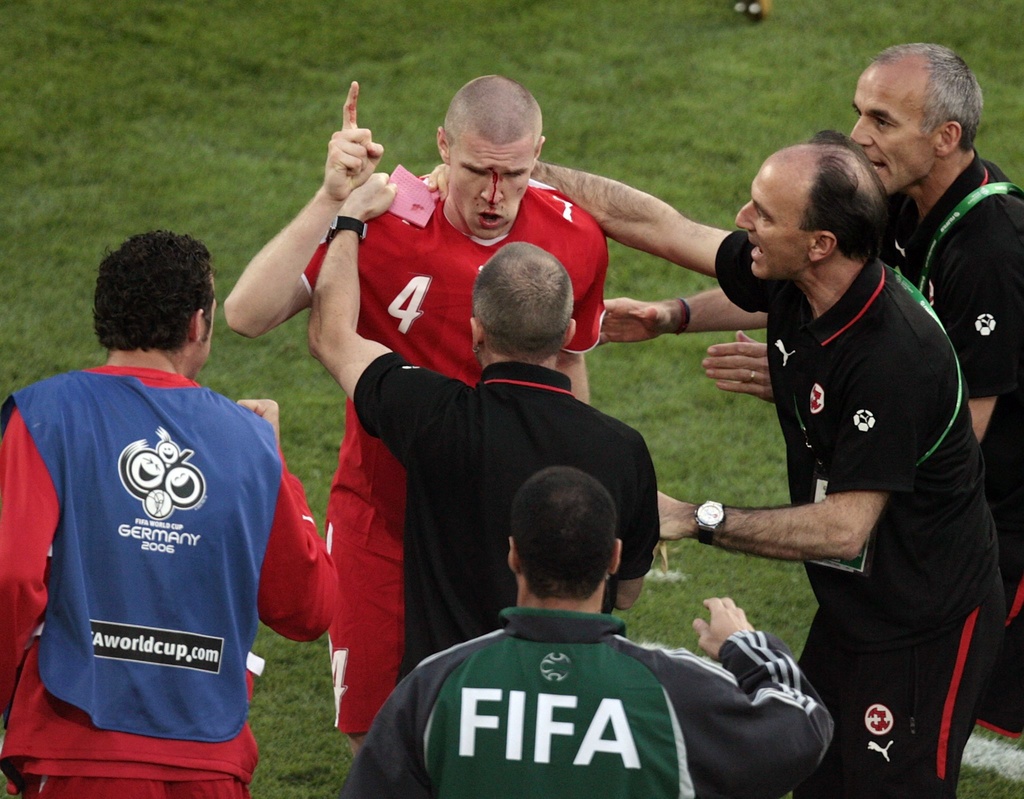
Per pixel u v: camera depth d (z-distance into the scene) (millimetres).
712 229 15297
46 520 10938
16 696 11383
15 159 33656
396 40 39938
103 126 35219
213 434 11594
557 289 11836
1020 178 33531
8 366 26312
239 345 27688
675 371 27406
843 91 37406
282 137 35281
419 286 14242
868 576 13688
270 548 11852
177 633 11375
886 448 12742
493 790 9188
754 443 25141
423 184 14422
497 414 11742
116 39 38812
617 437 11891
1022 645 16391
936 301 15148
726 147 35000
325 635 20141
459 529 11859
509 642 9547
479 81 13562
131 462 11305
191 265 11812
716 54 39406
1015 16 40750
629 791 9164
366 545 14992
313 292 13867
